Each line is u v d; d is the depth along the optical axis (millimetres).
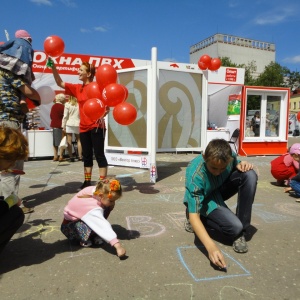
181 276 2156
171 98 5785
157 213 3529
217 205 2648
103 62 9172
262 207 3838
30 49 3287
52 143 8125
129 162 5871
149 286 2035
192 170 2461
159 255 2471
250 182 2604
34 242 2711
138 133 5727
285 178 4934
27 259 2398
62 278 2129
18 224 2250
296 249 2602
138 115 5676
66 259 2398
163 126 5758
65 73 8805
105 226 2410
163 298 1904
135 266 2293
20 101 3338
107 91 3723
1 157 1845
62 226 2662
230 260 2387
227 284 2059
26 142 1986
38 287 2021
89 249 2576
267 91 9328
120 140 6039
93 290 1985
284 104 9523
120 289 1999
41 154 8031
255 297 1917
